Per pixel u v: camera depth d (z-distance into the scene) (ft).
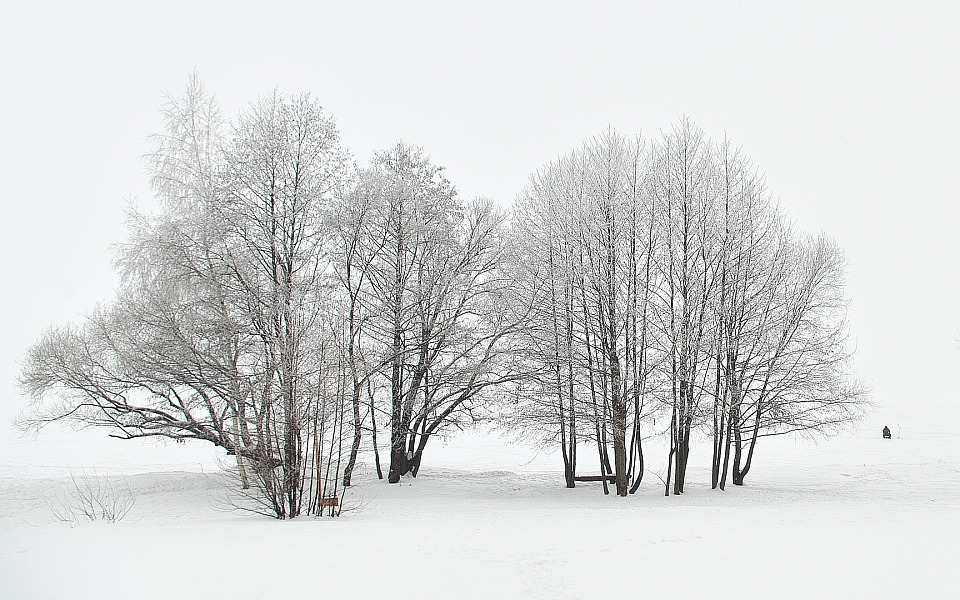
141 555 37.40
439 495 83.10
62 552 38.47
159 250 75.25
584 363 82.74
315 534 45.50
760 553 34.78
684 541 39.52
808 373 88.28
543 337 85.46
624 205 81.92
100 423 82.17
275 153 79.82
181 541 42.37
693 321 79.46
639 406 82.23
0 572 33.27
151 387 81.25
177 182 83.41
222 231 76.64
